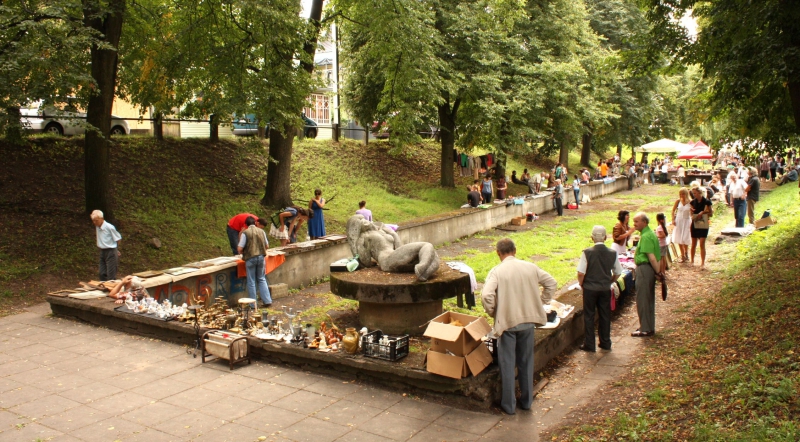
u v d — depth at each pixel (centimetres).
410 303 803
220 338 736
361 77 2391
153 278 941
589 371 710
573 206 2588
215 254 1419
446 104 2436
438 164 2852
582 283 781
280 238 1423
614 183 3250
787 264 936
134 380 675
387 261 866
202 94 1678
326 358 684
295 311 1000
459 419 570
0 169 1497
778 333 634
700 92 1501
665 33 1043
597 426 530
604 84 3053
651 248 814
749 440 421
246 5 1279
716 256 1327
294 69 1459
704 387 552
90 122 1350
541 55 2406
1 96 1062
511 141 2375
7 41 1142
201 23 1452
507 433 541
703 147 3569
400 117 1914
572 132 2662
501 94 2173
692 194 1263
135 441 523
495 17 2217
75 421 565
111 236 1077
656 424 506
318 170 2227
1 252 1194
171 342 820
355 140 2723
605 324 783
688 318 869
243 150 2078
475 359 600
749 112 1052
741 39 855
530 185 2614
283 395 629
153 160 1792
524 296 591
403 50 1711
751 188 1648
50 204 1419
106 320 893
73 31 1155
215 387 654
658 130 4191
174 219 1517
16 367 720
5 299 1045
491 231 1967
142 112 1817
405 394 630
